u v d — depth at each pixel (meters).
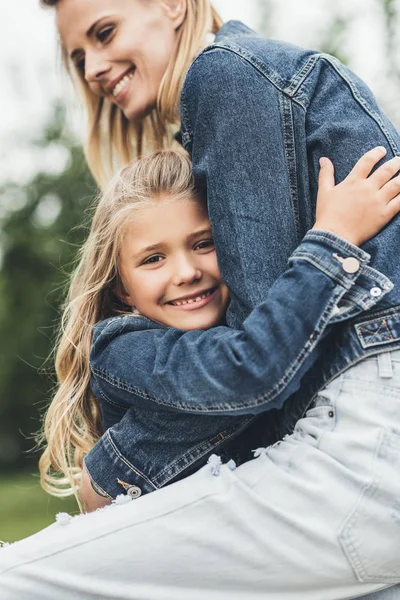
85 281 1.94
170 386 1.57
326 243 1.55
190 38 2.15
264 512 1.50
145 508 1.56
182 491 1.55
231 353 1.50
